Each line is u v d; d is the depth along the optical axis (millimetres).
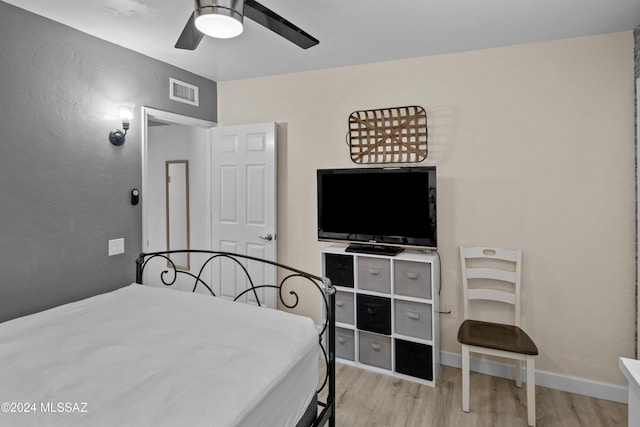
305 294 3348
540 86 2527
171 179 4117
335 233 2934
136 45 2676
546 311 2555
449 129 2779
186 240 4043
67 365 1326
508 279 2557
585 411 2271
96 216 2557
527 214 2586
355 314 2775
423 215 2621
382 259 2684
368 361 2789
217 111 3660
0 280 2072
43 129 2242
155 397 1132
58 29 2301
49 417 1031
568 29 2330
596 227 2420
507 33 2404
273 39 2564
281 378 1320
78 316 1840
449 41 2547
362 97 3061
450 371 2768
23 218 2164
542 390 2512
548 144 2518
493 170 2666
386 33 2430
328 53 2799
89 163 2502
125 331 1646
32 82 2182
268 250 3340
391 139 2947
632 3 2002
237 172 3467
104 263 2611
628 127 2334
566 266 2500
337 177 2900
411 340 2600
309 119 3271
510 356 2152
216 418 1054
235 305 2029
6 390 1167
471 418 2203
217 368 1318
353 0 2012
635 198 2328
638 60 2250
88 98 2484
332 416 1880
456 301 2797
